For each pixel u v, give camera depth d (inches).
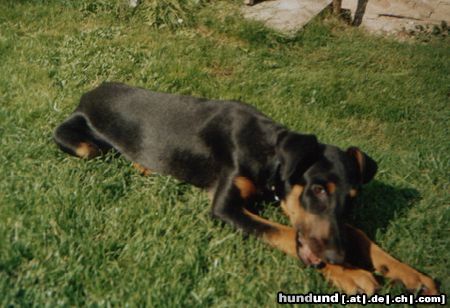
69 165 64.9
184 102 66.9
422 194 66.7
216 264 53.9
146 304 50.0
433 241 59.9
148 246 55.2
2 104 75.0
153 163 66.1
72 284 51.4
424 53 103.3
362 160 57.1
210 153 63.3
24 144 67.0
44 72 82.7
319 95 85.8
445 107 87.8
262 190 61.0
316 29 106.2
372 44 105.0
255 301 51.4
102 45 91.4
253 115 63.1
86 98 71.9
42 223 56.2
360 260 56.2
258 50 97.4
